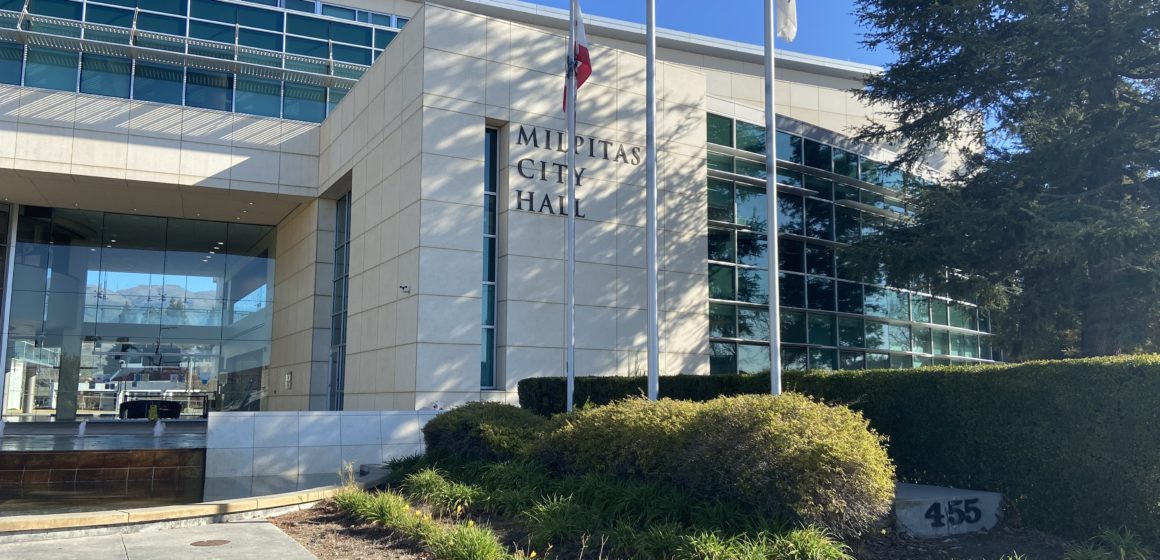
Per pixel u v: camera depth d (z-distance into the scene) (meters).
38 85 22.80
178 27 25.06
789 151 24.83
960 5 17.97
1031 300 18.77
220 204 26.11
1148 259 15.32
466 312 17.94
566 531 7.79
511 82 19.30
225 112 24.27
